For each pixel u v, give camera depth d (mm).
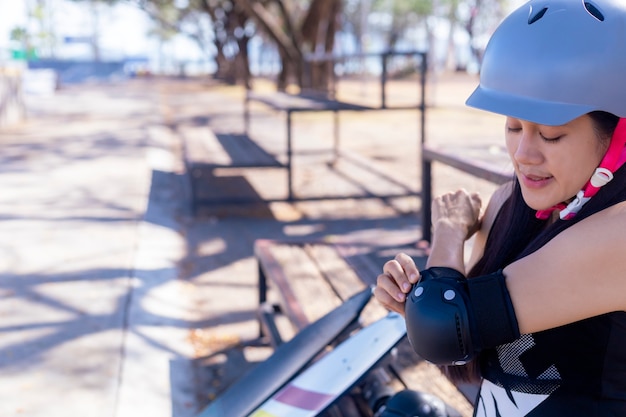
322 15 19594
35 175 8797
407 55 7680
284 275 3717
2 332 3992
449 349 1200
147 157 10383
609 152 1120
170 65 74688
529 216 1327
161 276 5090
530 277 1164
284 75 20594
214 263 5562
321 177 8938
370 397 2465
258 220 6902
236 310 4586
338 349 2312
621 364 1177
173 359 3820
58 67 50312
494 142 4676
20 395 3297
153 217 6730
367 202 7637
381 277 1368
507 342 1194
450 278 1251
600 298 1129
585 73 1101
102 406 3223
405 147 11836
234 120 17016
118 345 3854
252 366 3789
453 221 1453
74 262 5250
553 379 1217
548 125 1112
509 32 1191
